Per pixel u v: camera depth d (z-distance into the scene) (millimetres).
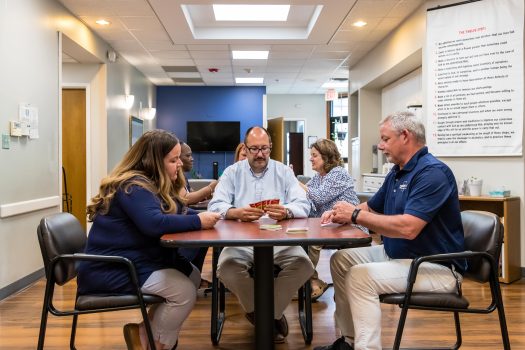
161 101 10750
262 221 2225
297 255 2400
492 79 4133
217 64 8211
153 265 1937
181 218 1865
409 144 2010
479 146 4230
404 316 1795
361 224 1896
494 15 4113
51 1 4605
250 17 6012
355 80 8188
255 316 2080
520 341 2541
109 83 6730
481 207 4262
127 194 1882
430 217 1833
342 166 3318
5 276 3590
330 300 3381
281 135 10328
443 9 4449
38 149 4258
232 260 2387
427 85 4621
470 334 2654
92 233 1938
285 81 10172
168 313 1920
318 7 5371
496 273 1829
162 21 5566
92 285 1852
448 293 1841
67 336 2637
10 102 3729
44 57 4422
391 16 5383
